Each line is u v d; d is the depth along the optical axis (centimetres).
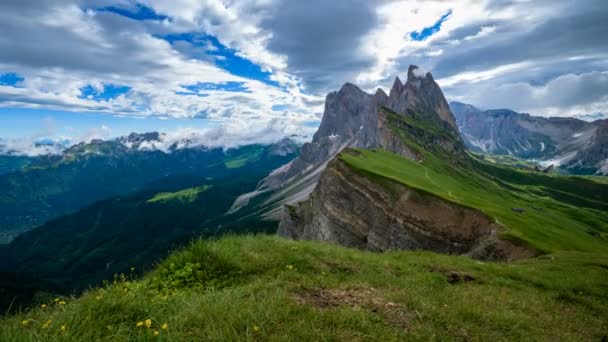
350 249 1741
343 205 7769
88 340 500
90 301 650
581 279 1936
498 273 1755
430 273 1448
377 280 1137
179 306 670
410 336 656
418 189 6688
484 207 6675
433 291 1119
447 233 6003
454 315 844
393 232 6550
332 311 688
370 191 7281
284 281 917
